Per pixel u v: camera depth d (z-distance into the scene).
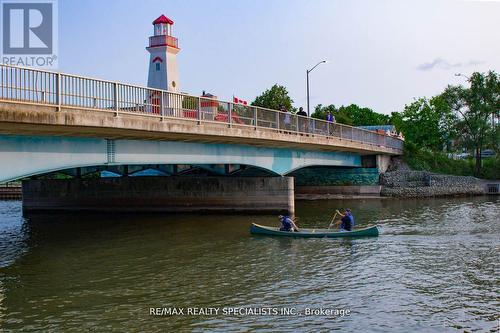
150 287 17.86
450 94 69.75
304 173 57.03
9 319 14.59
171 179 39.38
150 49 50.97
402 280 18.41
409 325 13.81
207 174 40.41
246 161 34.22
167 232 29.84
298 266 20.72
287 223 28.20
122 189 40.69
